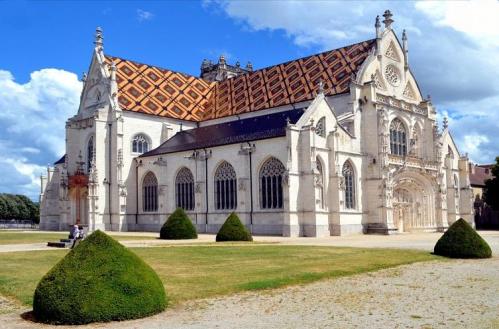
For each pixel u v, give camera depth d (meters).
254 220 68.94
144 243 48.53
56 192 96.75
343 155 70.44
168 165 80.75
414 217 80.12
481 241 34.34
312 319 16.53
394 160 75.56
